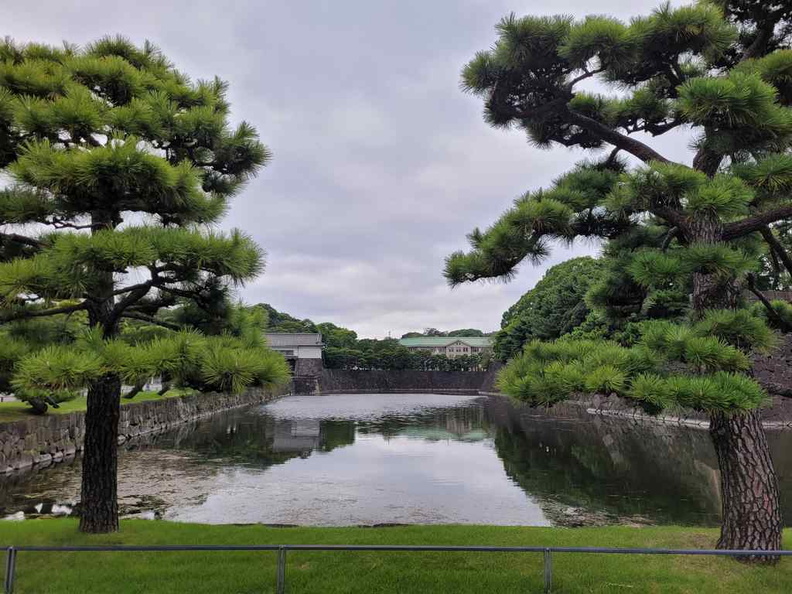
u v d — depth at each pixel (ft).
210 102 27.45
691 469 52.03
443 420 102.47
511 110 23.11
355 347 245.86
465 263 20.81
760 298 23.25
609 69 20.94
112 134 20.62
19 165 18.69
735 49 24.85
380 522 34.01
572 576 19.24
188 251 18.30
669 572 19.31
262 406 141.49
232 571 19.66
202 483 45.42
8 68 22.53
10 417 51.52
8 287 16.52
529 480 47.24
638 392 15.12
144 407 78.69
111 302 24.07
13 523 26.81
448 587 18.38
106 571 19.45
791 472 48.70
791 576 18.67
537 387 16.51
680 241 23.38
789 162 17.58
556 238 21.03
